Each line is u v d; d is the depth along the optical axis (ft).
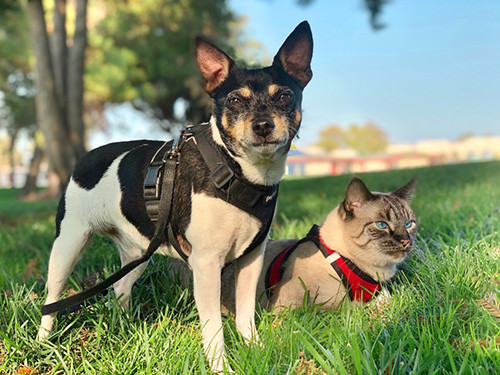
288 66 2.22
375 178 8.65
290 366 1.89
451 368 1.83
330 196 6.82
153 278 2.84
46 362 2.15
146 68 24.09
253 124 1.95
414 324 2.17
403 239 2.58
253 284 2.28
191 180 2.07
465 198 4.75
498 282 2.48
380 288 2.62
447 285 2.40
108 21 22.31
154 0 21.54
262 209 2.11
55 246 2.42
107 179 2.35
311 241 2.75
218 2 21.65
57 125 13.41
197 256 2.09
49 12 19.16
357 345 1.90
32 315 2.44
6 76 23.63
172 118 28.30
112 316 2.36
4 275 3.32
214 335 2.05
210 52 2.18
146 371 2.01
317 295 2.54
